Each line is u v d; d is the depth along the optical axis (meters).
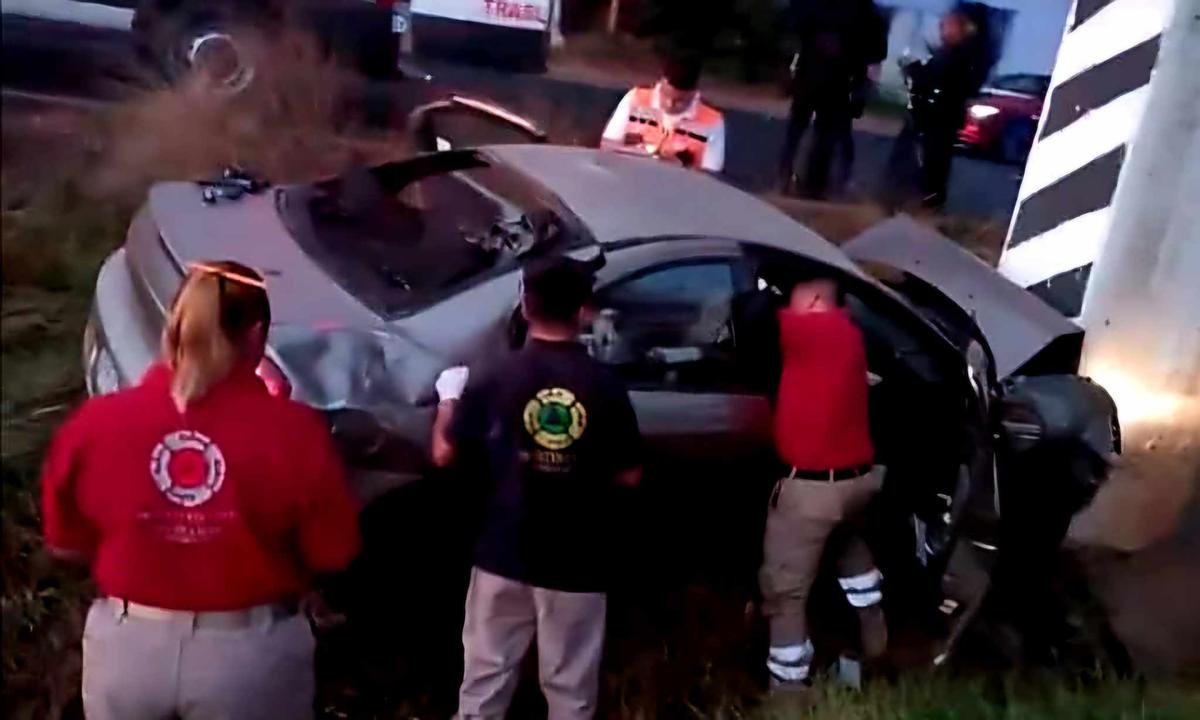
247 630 1.81
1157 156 3.39
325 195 3.06
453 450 2.27
